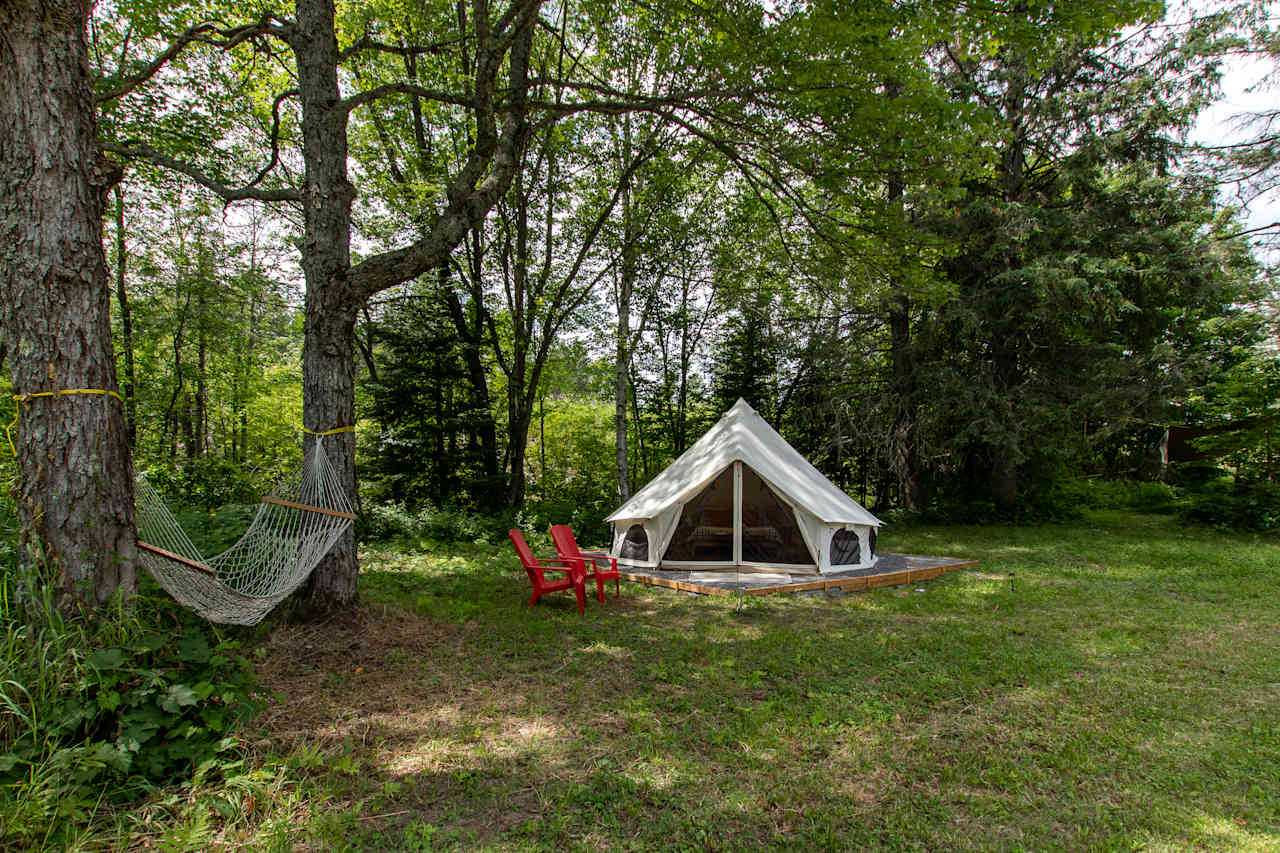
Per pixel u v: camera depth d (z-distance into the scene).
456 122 13.78
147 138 10.62
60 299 3.65
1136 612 7.34
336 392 5.94
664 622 6.91
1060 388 14.94
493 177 7.01
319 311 5.88
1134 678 5.11
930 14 5.79
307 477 5.56
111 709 3.18
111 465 3.79
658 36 8.12
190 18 10.51
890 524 16.47
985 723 4.24
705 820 3.07
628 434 21.89
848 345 16.73
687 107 7.96
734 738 3.99
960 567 10.52
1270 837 2.94
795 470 10.38
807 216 8.90
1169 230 13.60
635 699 4.64
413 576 8.93
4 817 2.64
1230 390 14.97
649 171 14.52
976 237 14.51
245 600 4.54
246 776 3.22
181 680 3.62
